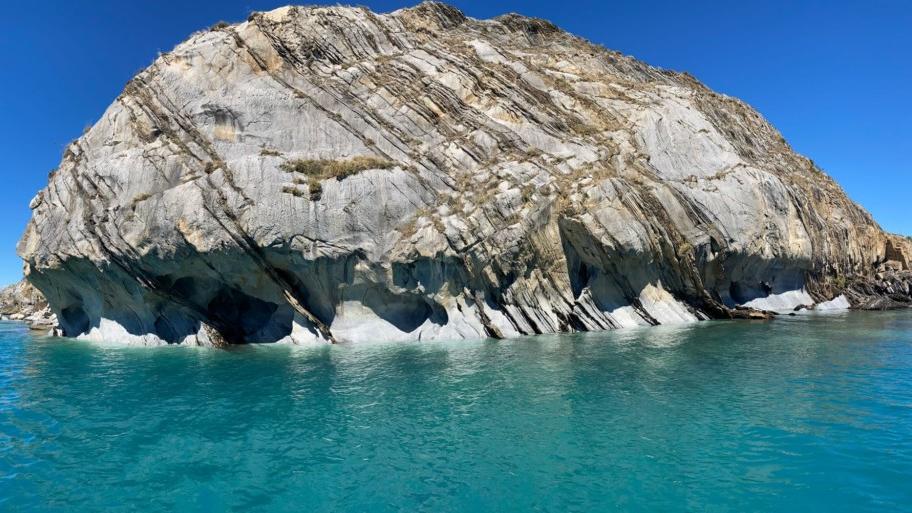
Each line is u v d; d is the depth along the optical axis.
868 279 46.56
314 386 16.36
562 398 14.27
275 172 27.25
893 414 12.45
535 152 32.97
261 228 25.45
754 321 31.00
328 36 35.91
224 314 27.70
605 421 12.30
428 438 11.52
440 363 19.44
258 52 32.94
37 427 12.83
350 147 31.44
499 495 8.82
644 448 10.66
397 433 11.88
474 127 34.06
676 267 31.58
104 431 12.46
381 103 34.09
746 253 34.94
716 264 33.81
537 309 27.80
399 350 22.94
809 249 38.94
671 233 31.58
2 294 82.94
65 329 33.75
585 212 29.17
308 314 26.39
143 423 13.01
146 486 9.51
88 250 27.20
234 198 26.00
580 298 29.12
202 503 8.84
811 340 23.30
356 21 37.75
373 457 10.55
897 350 20.64
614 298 30.30
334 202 27.00
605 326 28.69
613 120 37.62
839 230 44.25
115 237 26.61
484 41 41.53
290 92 32.19
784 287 39.84
